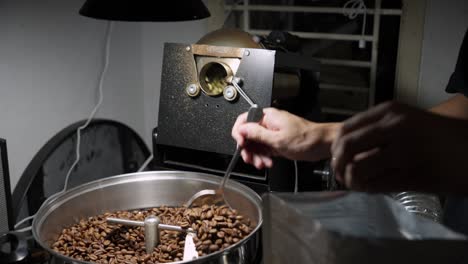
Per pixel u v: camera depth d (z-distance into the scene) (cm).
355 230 57
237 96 108
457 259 46
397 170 44
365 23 154
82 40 157
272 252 62
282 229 58
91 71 163
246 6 168
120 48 176
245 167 114
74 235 104
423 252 46
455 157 42
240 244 82
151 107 195
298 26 166
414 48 147
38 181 133
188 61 113
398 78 152
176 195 117
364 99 160
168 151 123
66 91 154
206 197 111
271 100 105
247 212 105
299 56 118
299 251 56
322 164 117
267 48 120
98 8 101
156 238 100
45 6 141
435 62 145
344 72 162
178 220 108
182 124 115
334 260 49
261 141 81
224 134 110
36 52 140
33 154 145
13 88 134
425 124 42
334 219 58
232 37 114
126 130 167
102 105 171
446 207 87
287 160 109
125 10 99
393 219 59
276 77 109
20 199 127
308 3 162
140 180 117
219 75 114
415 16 144
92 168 155
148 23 185
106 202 115
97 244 102
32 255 85
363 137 44
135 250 102
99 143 156
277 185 110
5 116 133
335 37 158
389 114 44
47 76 145
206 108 112
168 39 184
